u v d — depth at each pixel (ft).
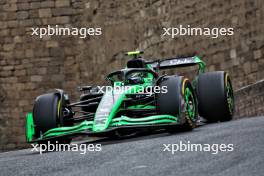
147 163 34.50
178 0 124.47
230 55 107.34
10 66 165.37
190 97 54.75
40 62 164.55
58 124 53.72
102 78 156.04
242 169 29.48
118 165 34.94
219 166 31.07
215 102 61.11
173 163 33.47
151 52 136.56
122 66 148.36
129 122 49.83
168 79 52.85
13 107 164.66
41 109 53.98
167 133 56.34
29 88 164.45
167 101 51.78
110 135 52.90
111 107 51.19
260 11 98.94
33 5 165.99
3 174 36.96
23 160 43.62
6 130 164.14
